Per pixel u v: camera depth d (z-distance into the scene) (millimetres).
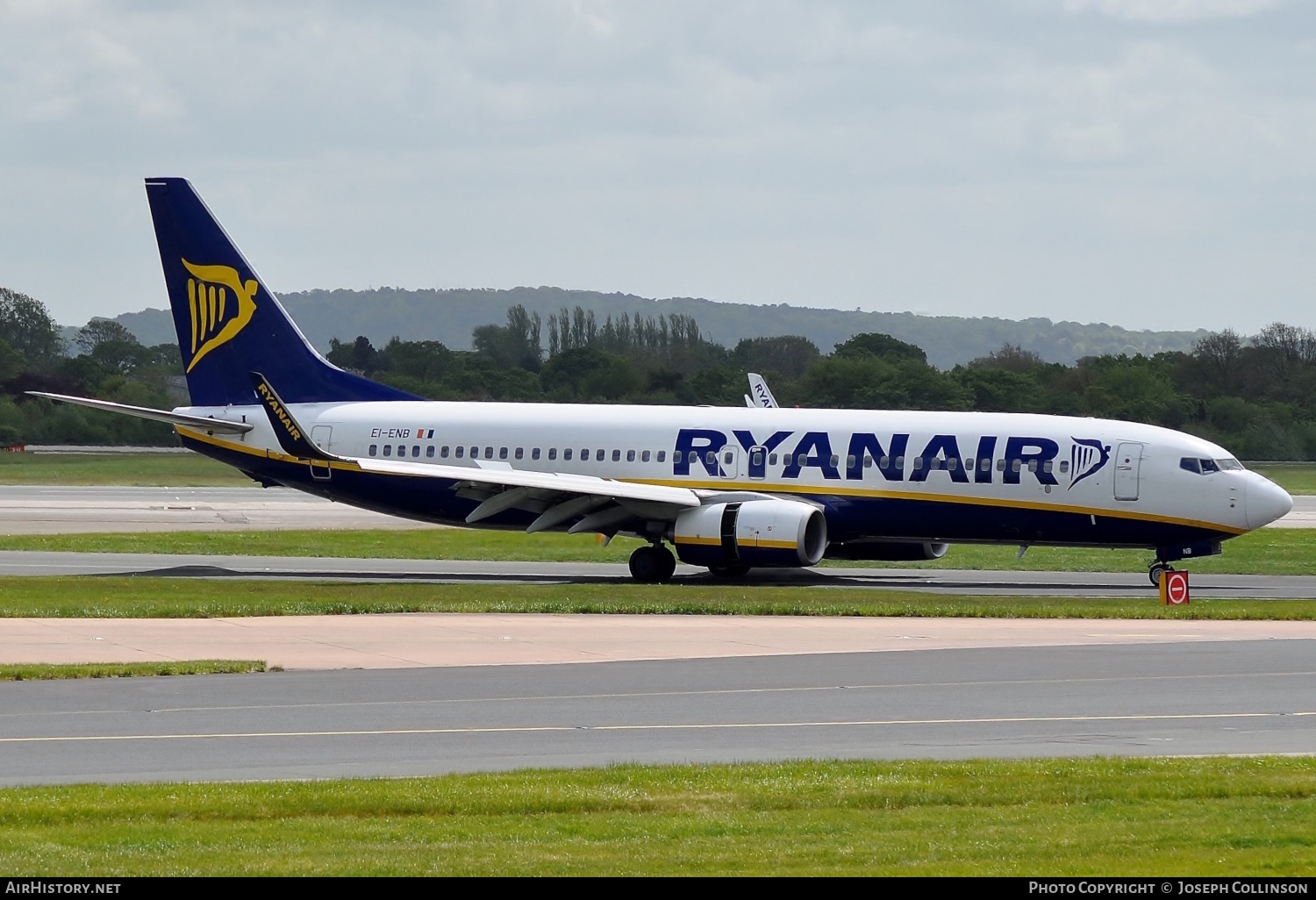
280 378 188125
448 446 179375
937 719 78625
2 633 110375
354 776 64062
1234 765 65312
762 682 90375
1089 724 77438
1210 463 155875
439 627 116562
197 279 188375
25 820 53875
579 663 98000
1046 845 50812
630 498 161250
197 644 105750
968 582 165750
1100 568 183750
